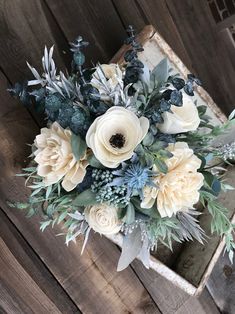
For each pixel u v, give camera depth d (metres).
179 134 0.47
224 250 0.65
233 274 0.71
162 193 0.44
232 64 0.70
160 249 0.61
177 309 0.65
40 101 0.46
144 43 0.54
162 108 0.41
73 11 0.55
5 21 0.52
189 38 0.65
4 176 0.53
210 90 0.67
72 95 0.43
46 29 0.54
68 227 0.53
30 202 0.48
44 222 0.50
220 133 0.50
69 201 0.46
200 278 0.59
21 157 0.53
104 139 0.40
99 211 0.44
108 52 0.57
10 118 0.52
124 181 0.41
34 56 0.53
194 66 0.65
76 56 0.44
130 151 0.40
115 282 0.60
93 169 0.43
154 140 0.43
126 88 0.42
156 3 0.62
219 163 0.63
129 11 0.59
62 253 0.57
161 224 0.47
